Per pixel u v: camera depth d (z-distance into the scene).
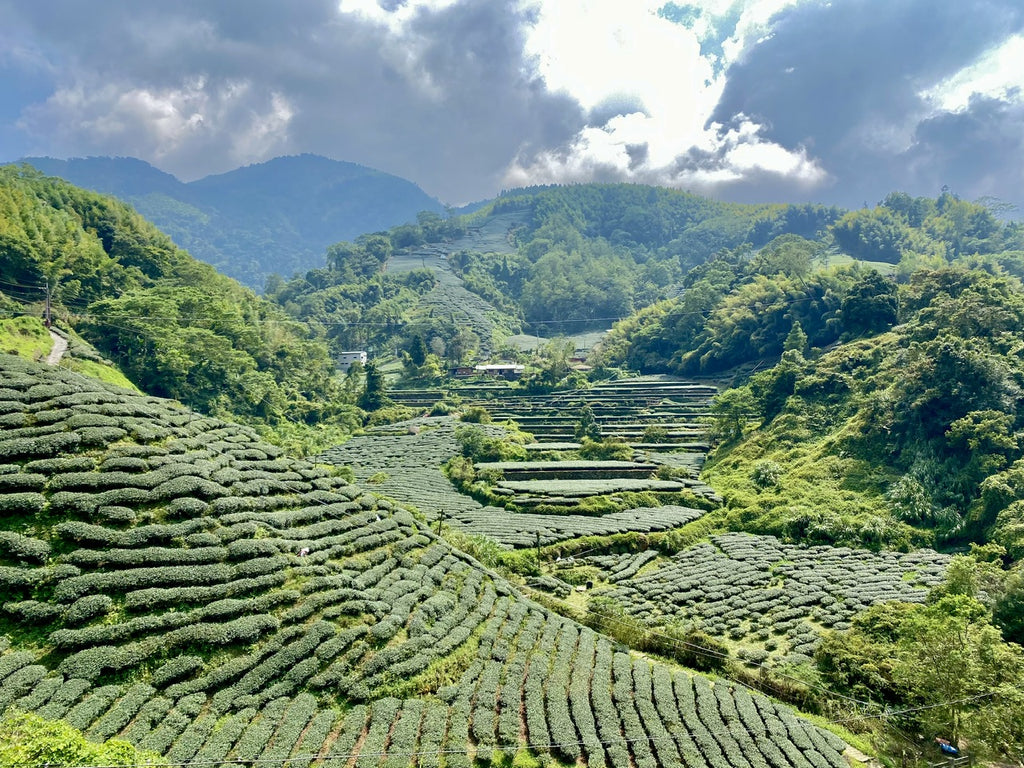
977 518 78.88
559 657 49.66
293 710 36.97
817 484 96.06
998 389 91.94
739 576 75.19
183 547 43.69
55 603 36.94
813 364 130.38
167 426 54.66
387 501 63.62
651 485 106.06
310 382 164.12
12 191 134.75
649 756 40.06
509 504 97.06
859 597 67.38
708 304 198.75
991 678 42.12
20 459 44.25
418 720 38.91
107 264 139.12
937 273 139.38
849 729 46.59
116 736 32.34
